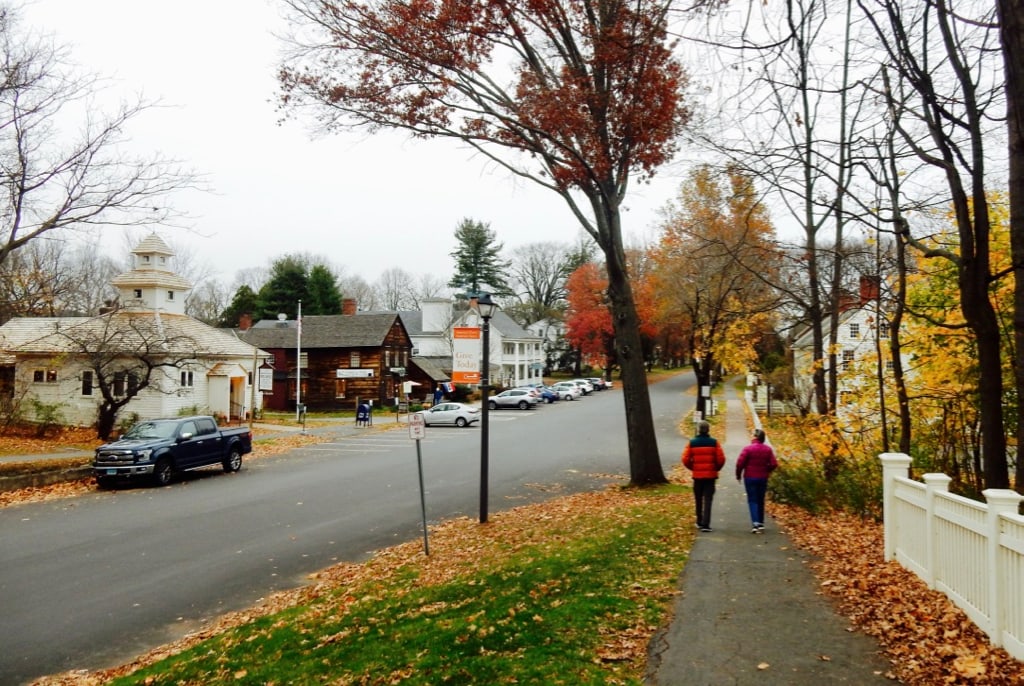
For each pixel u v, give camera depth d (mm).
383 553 12281
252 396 43688
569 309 88688
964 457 13688
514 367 79688
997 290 12391
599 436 33906
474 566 10312
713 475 11711
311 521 15203
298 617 8609
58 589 10406
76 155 17281
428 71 14914
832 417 14070
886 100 10727
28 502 17875
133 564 11781
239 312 84062
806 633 6617
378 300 120875
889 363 14906
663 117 14711
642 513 13336
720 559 9617
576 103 14719
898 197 11766
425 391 63562
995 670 5324
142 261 38688
